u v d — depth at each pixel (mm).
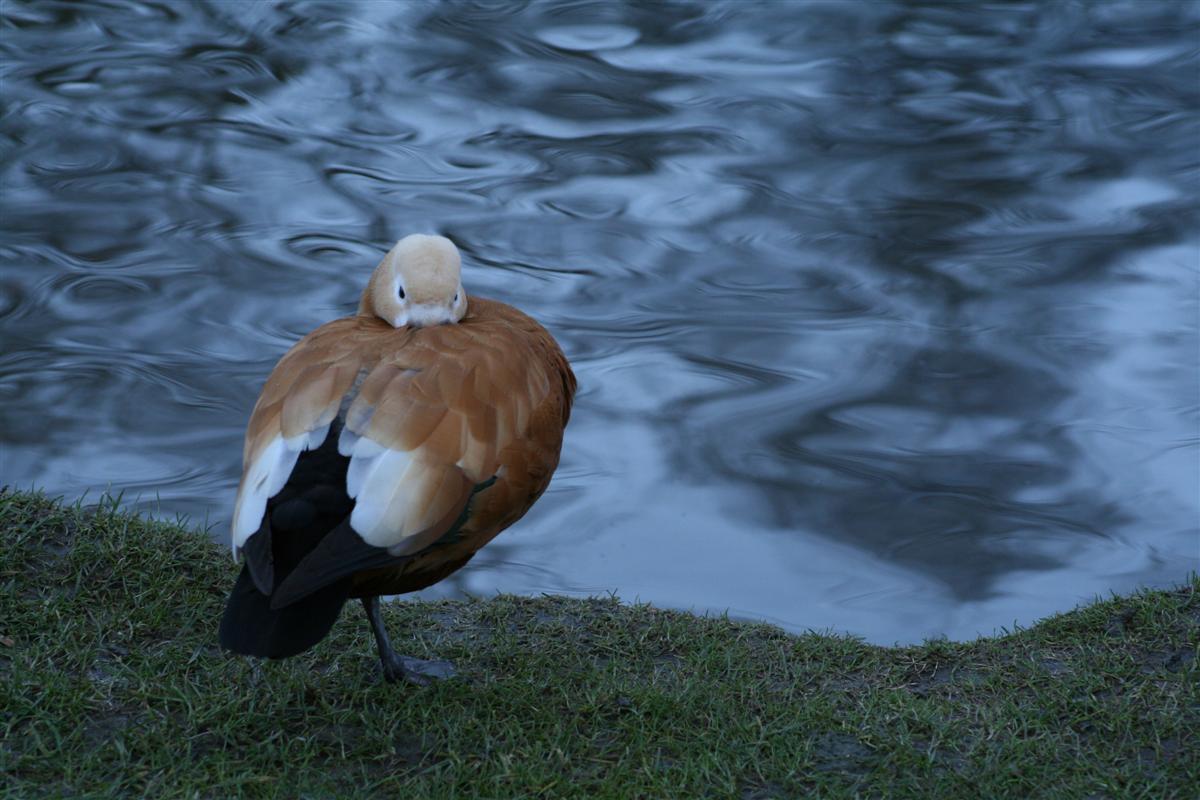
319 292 14781
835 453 11742
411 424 5484
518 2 22109
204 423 12234
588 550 9969
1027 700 6262
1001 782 5523
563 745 5711
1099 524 10570
